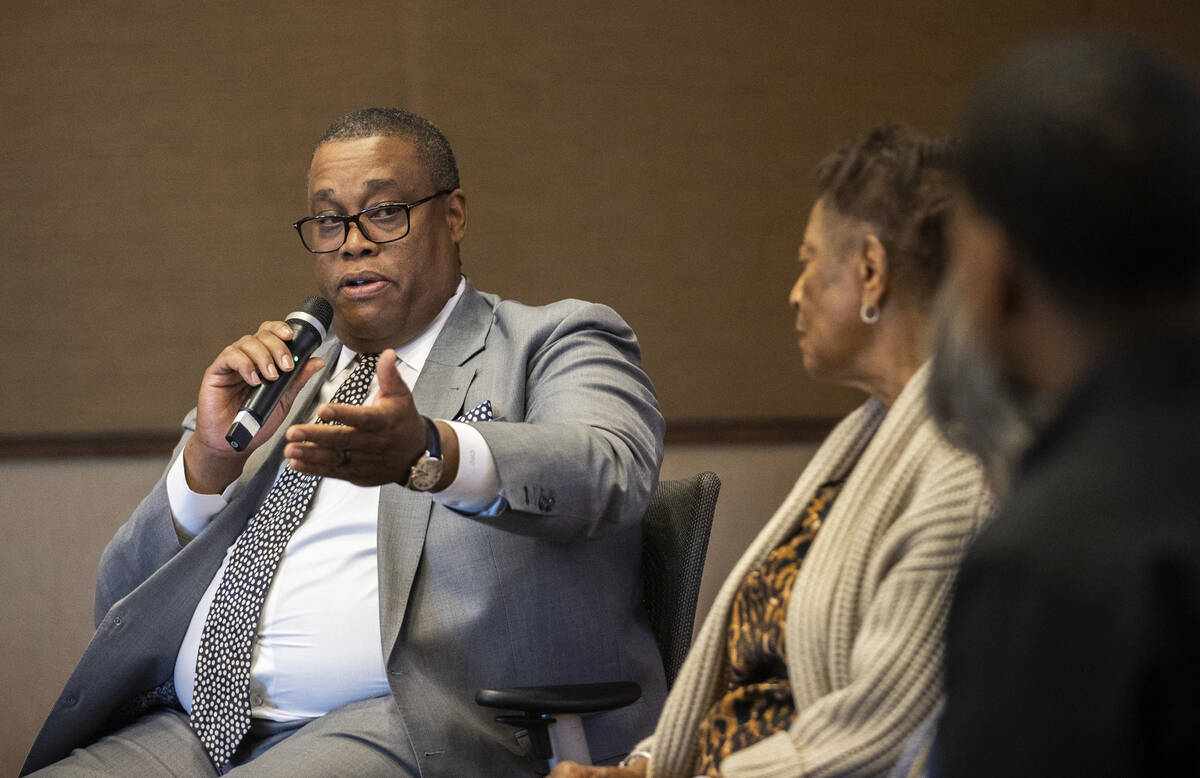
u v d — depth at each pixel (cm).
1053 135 266
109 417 1349
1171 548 245
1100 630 245
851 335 483
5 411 1341
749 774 432
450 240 808
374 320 779
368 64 1366
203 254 1356
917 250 469
